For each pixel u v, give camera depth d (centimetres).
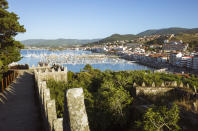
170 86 2266
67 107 325
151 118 1324
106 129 1958
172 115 1293
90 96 2555
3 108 1579
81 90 339
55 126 511
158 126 1301
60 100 2623
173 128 1296
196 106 1380
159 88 2180
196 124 1252
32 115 1404
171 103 1614
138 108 1830
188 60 16100
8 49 2445
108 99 2092
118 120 1897
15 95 2075
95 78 4981
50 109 705
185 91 1892
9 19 2241
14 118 1336
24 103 1741
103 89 2734
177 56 17812
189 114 1345
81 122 324
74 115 321
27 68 4975
